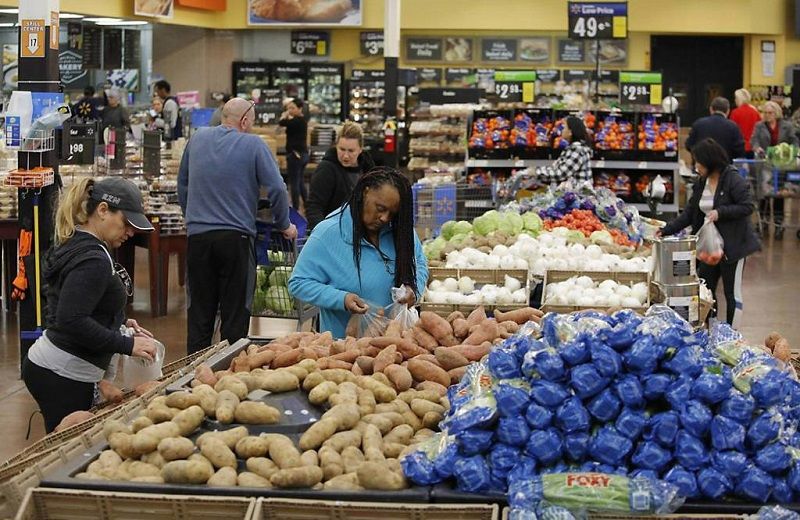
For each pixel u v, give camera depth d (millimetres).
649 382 3307
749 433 3258
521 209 9641
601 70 24938
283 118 19500
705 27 26703
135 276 13109
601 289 7180
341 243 5387
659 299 7219
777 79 27562
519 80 15117
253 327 10414
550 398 3309
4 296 10711
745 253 9195
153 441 3568
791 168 16859
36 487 3391
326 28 26812
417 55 27078
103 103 19703
